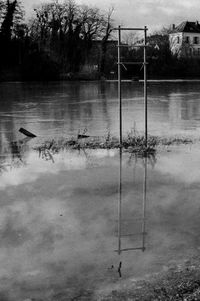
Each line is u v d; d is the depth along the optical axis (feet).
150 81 278.05
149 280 20.99
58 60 296.92
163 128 73.46
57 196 34.42
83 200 33.40
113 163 45.96
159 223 28.45
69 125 78.64
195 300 19.07
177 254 23.81
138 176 40.45
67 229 27.58
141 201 33.01
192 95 155.63
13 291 20.35
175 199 33.35
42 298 19.74
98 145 55.36
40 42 300.20
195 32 394.73
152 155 49.70
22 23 300.81
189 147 54.29
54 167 44.47
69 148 54.65
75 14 310.65
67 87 208.03
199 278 21.02
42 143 59.06
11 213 30.50
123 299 19.42
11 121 84.69
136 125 77.92
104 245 25.16
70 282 21.04
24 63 284.20
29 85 224.94
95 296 19.76
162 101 130.62
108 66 309.63
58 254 24.04
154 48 317.01
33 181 39.01
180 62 316.40
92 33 314.35
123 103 124.26
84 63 307.37
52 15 307.17
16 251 24.43
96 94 161.99
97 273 21.86
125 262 22.99
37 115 94.79
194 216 29.63
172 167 43.83
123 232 27.02
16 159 48.62
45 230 27.45
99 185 37.52
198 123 80.02
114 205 32.14
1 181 38.99
